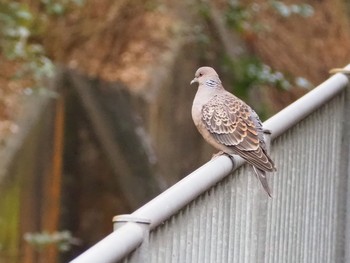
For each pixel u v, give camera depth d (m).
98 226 13.95
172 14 16.55
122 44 16.11
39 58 13.34
